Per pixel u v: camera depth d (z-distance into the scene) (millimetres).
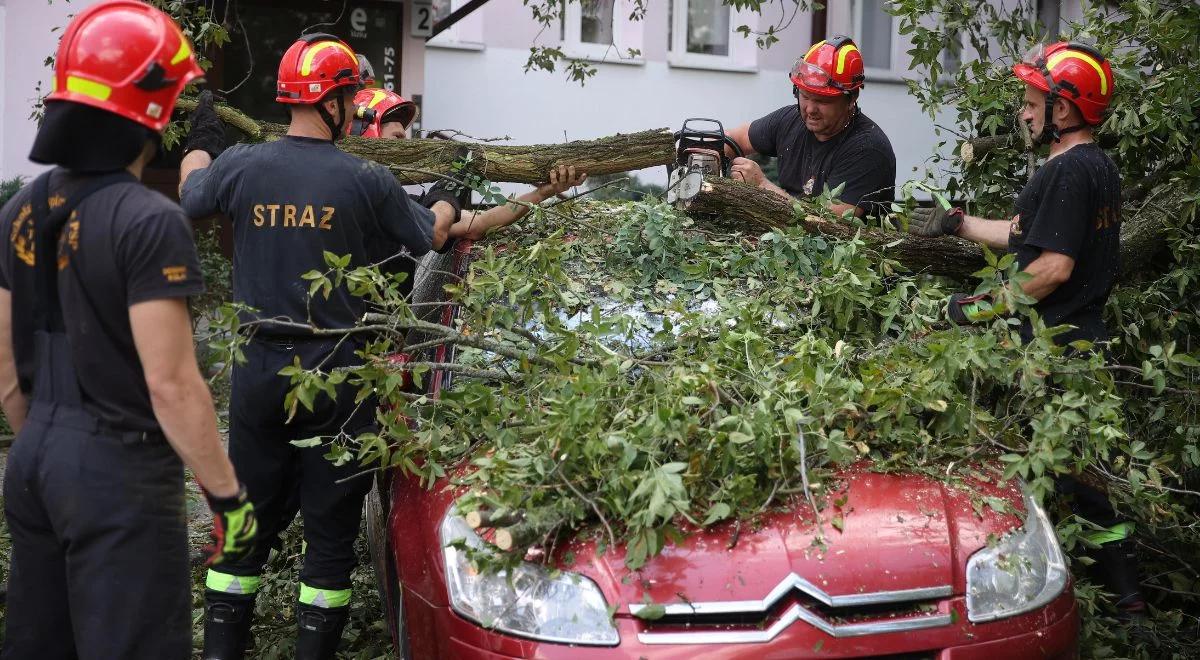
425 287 4363
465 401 3332
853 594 2732
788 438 3070
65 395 2650
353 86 3605
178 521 2750
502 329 3785
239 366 3508
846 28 13992
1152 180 4945
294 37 10773
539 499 2926
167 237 2539
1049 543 3062
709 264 4027
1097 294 3957
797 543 2840
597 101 12820
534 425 3254
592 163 4523
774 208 4285
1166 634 3867
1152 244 4621
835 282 3822
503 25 12219
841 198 5133
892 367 3471
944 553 2852
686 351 3629
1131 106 4617
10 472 2711
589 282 4008
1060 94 3848
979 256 4340
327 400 3506
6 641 2820
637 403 3258
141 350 2520
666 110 13211
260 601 4328
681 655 2637
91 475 2607
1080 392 3561
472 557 2787
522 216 4230
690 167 4594
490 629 2764
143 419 2650
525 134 12508
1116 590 3934
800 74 5047
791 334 3805
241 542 2678
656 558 2797
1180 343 4598
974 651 2740
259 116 10766
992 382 3635
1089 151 3871
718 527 2910
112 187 2609
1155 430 4355
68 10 9688
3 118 9602
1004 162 5148
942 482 3176
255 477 3625
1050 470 3639
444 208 4027
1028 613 2850
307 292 3471
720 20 13531
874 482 3131
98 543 2617
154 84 2609
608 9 12742
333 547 3641
